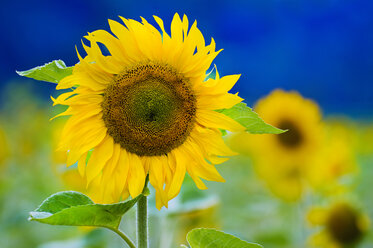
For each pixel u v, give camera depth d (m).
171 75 1.13
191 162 1.14
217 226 1.70
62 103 1.10
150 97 1.12
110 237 1.54
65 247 1.56
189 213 1.46
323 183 1.89
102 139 1.12
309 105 1.91
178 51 1.12
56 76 1.10
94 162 1.12
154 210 1.45
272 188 1.95
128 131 1.13
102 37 1.11
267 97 1.92
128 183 1.12
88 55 1.11
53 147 1.57
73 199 1.07
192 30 1.12
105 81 1.12
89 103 1.11
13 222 2.04
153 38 1.12
